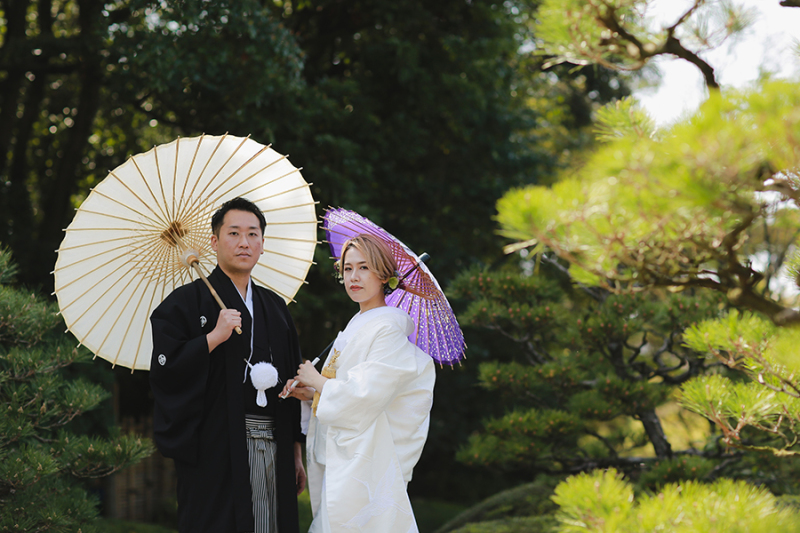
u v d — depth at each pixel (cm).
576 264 165
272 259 335
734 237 152
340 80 959
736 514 165
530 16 951
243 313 287
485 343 1081
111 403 650
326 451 278
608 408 493
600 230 153
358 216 310
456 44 902
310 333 1025
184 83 746
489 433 541
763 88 144
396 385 272
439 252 978
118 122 1009
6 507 328
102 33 708
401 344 283
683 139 133
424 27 924
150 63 676
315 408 283
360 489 266
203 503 266
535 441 517
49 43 755
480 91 920
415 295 312
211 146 303
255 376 268
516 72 1091
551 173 1135
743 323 221
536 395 617
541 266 940
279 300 316
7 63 793
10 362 360
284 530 279
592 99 1355
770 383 222
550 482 604
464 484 1175
